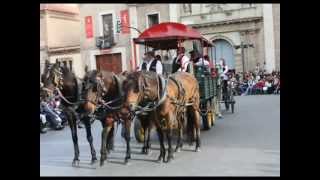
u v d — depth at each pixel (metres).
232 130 15.70
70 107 10.95
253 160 10.84
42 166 11.20
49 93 11.06
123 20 41.09
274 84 34.16
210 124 16.25
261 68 38.34
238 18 38.81
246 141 13.38
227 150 12.15
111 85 10.74
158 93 10.59
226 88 21.25
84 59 42.59
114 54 41.47
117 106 10.68
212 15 39.69
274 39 37.91
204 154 11.77
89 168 10.77
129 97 10.23
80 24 42.59
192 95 12.27
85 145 14.45
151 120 11.39
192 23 40.28
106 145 11.39
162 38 14.06
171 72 13.98
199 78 14.34
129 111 10.40
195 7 40.19
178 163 10.83
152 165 10.76
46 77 11.03
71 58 42.78
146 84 10.42
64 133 17.62
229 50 39.81
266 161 10.69
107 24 41.75
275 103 25.45
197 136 12.27
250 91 34.97
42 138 16.42
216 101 18.36
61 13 42.28
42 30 41.41
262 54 38.41
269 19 37.94
